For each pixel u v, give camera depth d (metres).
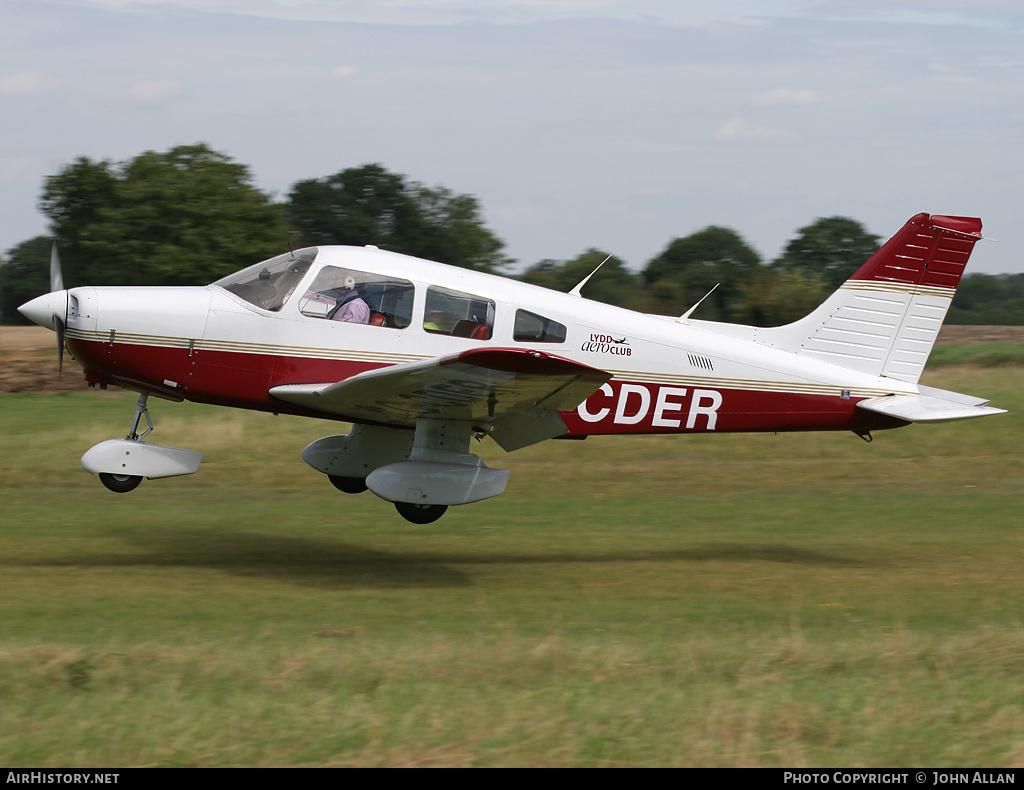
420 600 21.09
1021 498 36.41
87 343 23.84
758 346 28.00
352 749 12.15
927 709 13.75
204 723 12.80
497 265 172.00
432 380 21.09
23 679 14.27
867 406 27.77
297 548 26.64
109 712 13.12
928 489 38.34
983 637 17.45
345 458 28.00
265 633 17.80
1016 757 12.29
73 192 113.75
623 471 41.22
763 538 29.42
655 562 26.02
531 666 15.35
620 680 14.80
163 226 110.62
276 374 24.44
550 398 22.30
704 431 27.72
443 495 23.95
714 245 176.88
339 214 167.50
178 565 23.98
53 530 27.84
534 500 35.41
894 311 28.59
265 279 24.89
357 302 24.72
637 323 26.84
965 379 60.78
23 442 41.62
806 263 177.50
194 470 24.83
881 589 22.97
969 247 28.58
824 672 15.42
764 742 12.60
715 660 15.87
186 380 24.31
